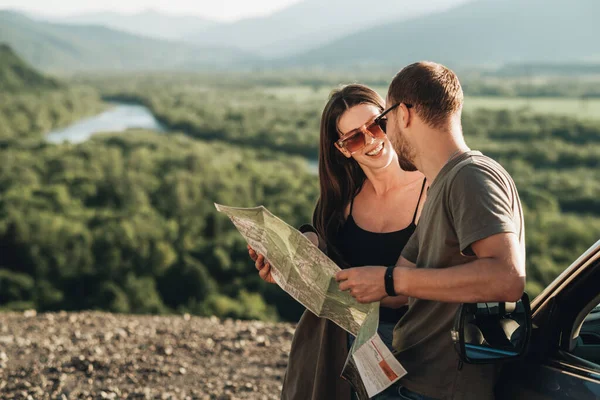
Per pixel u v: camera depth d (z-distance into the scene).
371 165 2.23
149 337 5.54
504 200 1.51
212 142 122.25
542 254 46.59
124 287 41.12
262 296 41.03
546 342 1.62
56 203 57.78
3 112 132.00
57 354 4.96
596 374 1.44
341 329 2.20
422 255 1.72
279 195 66.25
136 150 86.44
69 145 88.81
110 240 45.56
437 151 1.68
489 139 116.81
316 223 2.40
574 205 71.50
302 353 2.29
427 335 1.75
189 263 43.19
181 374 4.55
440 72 1.67
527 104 198.00
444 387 1.69
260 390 4.25
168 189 62.38
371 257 2.31
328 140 2.32
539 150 101.12
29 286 41.03
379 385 1.71
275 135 124.62
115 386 4.28
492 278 1.45
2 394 4.09
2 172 68.19
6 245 44.59
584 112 172.88
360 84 2.32
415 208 2.28
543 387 1.53
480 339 1.59
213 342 5.38
